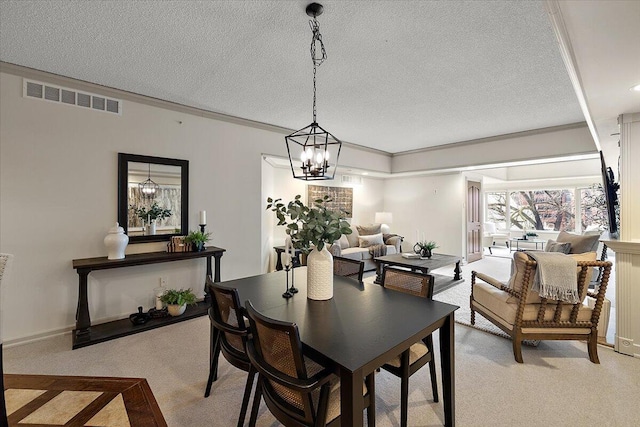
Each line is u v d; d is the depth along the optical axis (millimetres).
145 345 2672
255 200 4266
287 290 2035
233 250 4047
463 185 6605
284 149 4590
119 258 2951
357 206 7250
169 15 1925
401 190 7574
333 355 1177
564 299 2262
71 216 2908
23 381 1374
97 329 2906
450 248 6684
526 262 2348
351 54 2398
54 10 1871
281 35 2145
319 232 1814
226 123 3967
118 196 3145
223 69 2674
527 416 1784
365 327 1449
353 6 1829
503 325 2592
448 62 2521
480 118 4051
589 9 1390
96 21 1988
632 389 2037
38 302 2758
